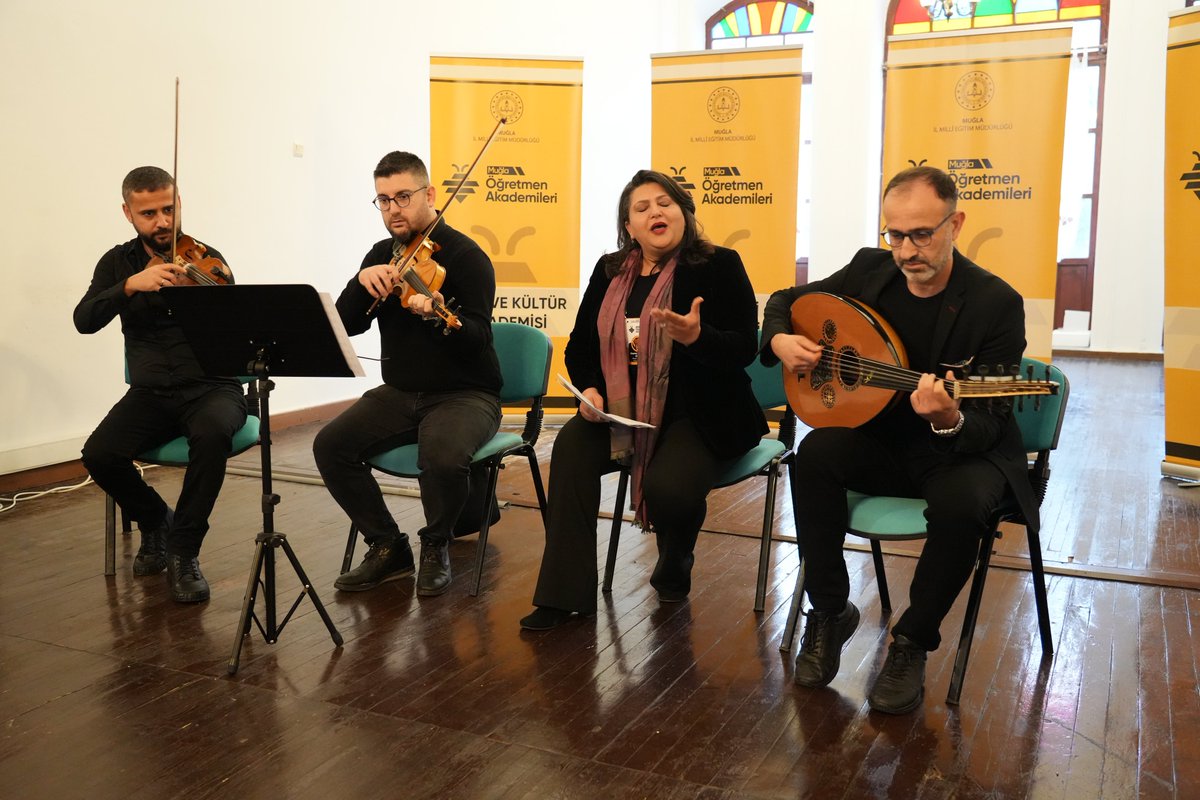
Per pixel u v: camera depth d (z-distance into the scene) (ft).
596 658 7.95
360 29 20.04
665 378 8.59
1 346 13.34
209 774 6.17
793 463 8.13
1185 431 14.30
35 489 13.58
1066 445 17.03
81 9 14.12
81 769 6.24
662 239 8.63
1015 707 7.07
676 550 9.04
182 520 9.32
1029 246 16.30
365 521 9.69
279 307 7.45
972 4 31.24
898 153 16.83
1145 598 9.34
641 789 5.98
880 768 6.23
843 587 7.45
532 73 18.28
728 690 7.36
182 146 16.05
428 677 7.58
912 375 6.98
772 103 17.70
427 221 9.75
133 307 9.76
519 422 19.36
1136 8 28.78
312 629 8.56
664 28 33.14
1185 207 13.83
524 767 6.24
